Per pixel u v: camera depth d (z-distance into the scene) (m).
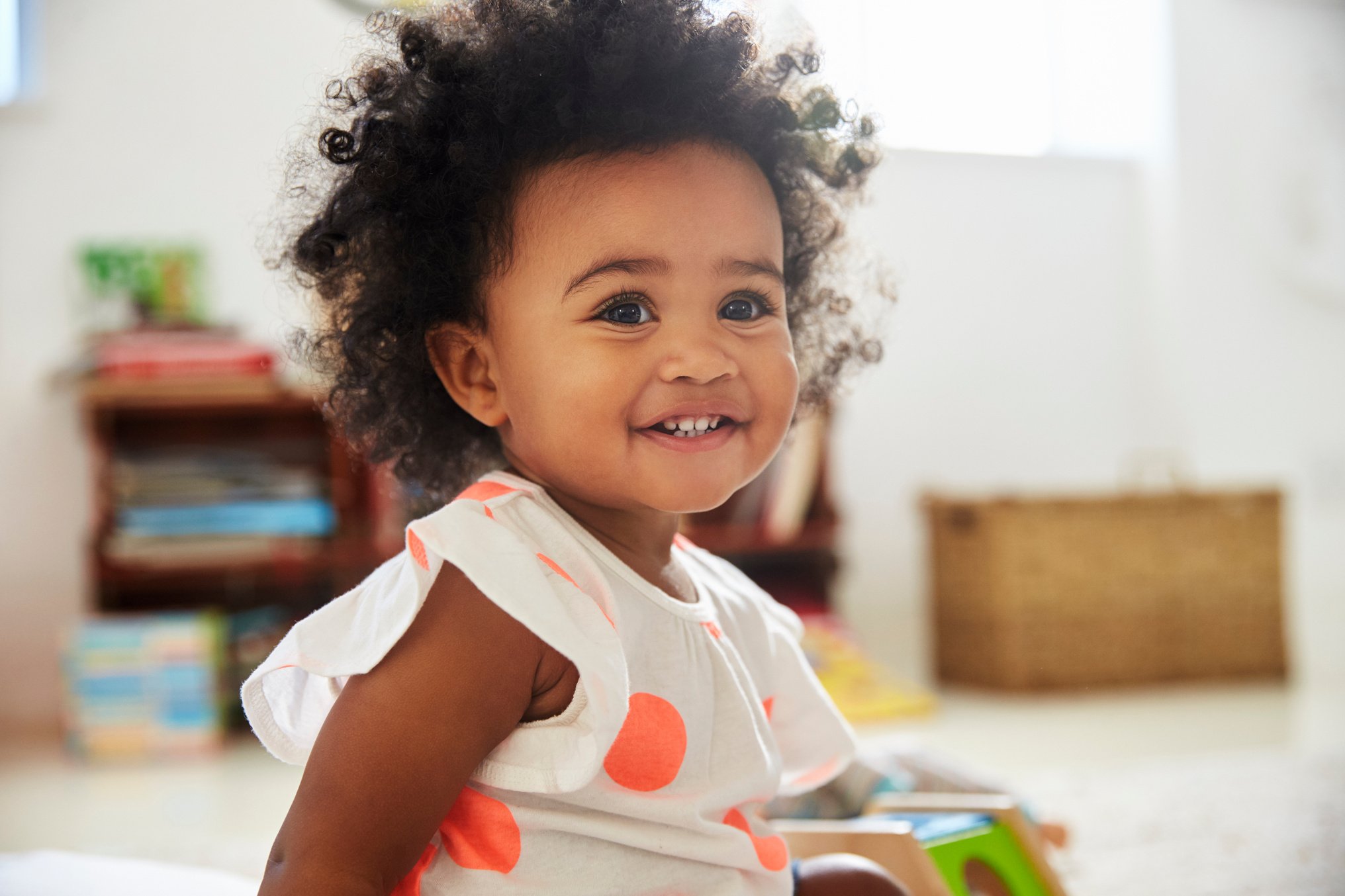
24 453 2.54
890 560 3.04
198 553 2.33
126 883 0.82
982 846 0.92
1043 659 2.60
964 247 3.16
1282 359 3.34
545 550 0.61
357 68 0.75
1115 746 2.04
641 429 0.62
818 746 0.80
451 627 0.58
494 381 0.67
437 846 0.63
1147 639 2.66
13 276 2.54
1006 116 3.27
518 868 0.61
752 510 2.63
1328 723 2.20
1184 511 2.69
